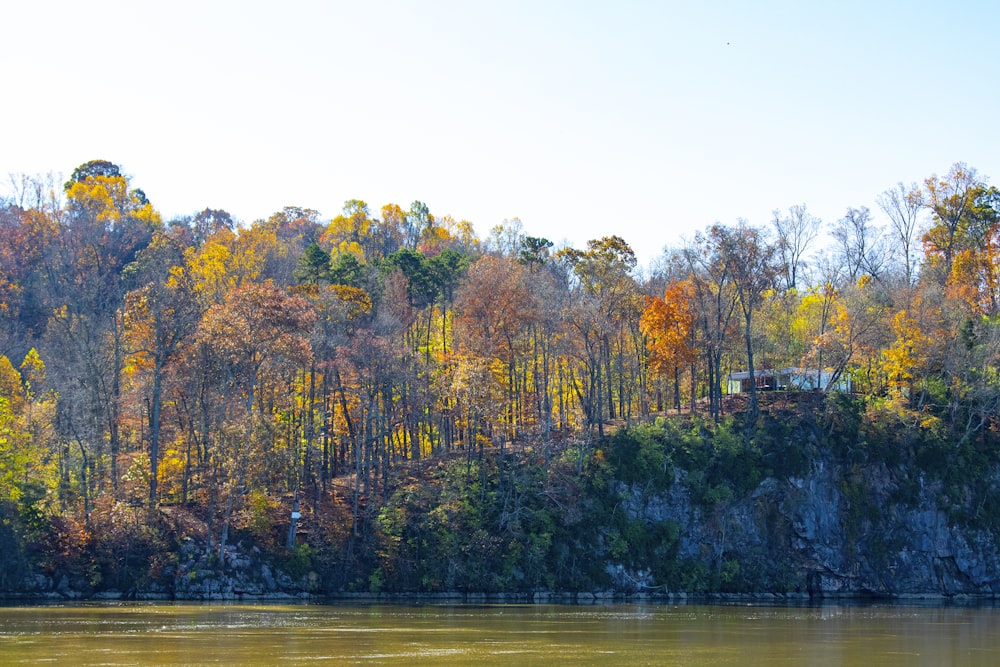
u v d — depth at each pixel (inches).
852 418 4645.7
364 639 2298.2
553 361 5044.3
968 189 5767.7
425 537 3983.8
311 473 4296.3
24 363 4810.5
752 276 4672.7
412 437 4495.6
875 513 4480.8
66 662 1862.7
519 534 4055.1
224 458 3700.8
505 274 4763.8
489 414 4259.4
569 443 4488.2
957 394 4712.1
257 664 1878.7
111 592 3474.4
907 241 5959.6
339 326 4419.3
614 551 4106.8
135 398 3954.2
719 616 3139.8
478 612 3154.5
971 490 4569.4
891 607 3754.9
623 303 4810.5
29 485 3560.5
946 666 2043.6
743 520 4377.5
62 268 6378.0
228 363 3865.7
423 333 5531.5
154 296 4111.7
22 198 7239.2
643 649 2231.8
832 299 5447.8
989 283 5526.6
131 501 3764.8
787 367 5265.8
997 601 4215.1
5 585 3356.3
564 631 2566.4
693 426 4601.4
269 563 3718.0
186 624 2549.2
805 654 2190.0
